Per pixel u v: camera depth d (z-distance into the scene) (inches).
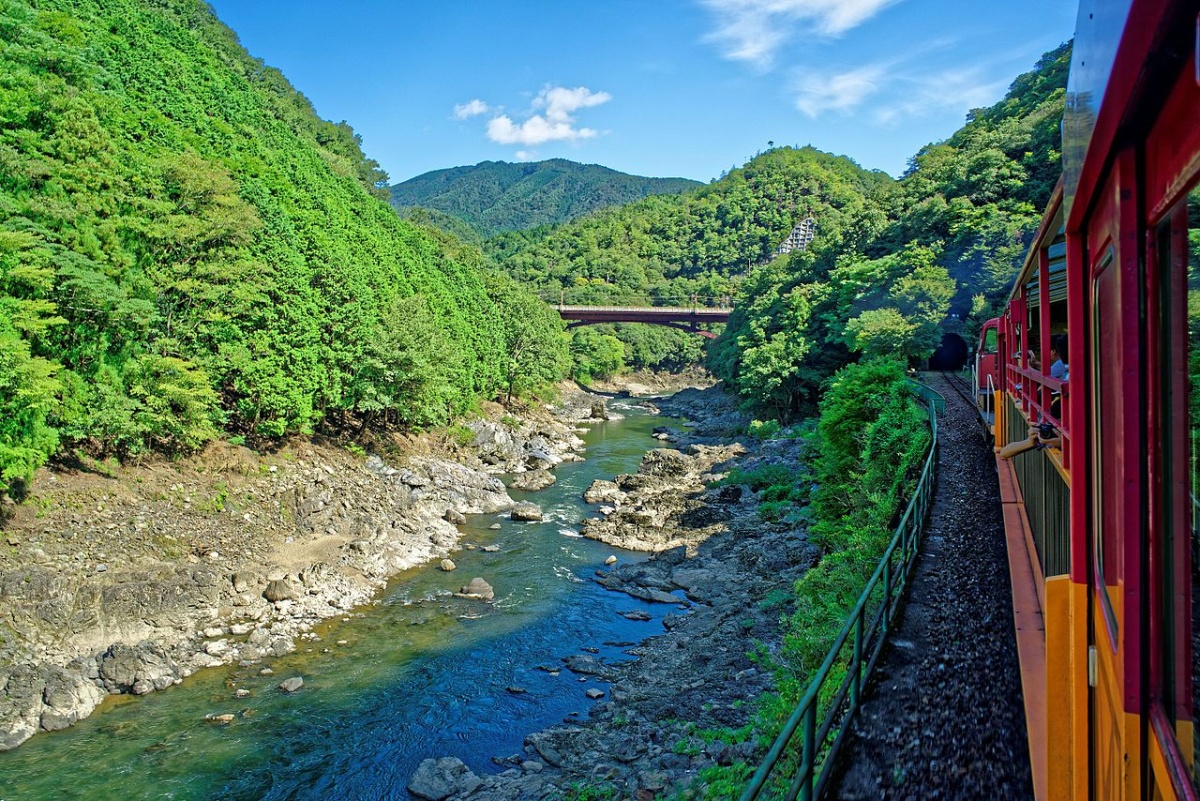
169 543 1232.2
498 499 1903.3
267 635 1085.8
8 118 1328.7
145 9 3378.4
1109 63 109.3
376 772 779.4
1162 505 127.1
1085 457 204.2
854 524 860.6
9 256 1146.7
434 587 1314.0
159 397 1378.0
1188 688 115.8
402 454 2028.8
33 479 1186.6
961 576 575.8
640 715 844.0
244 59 4537.4
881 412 1043.3
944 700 390.9
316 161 3398.1
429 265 3395.7
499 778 749.3
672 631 1123.9
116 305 1293.1
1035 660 370.3
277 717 880.9
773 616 1066.1
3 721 829.2
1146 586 135.6
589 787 680.4
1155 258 125.7
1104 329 166.6
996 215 2471.7
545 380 3558.1
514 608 1225.4
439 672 1000.9
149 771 772.6
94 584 1055.0
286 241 1957.4
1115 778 156.3
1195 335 110.7
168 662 972.6
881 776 332.5
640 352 5344.5
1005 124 3383.4
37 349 1222.3
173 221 1498.5
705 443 2778.1
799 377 2746.1
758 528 1544.0
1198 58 74.3
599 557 1488.7
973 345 2128.4
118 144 1581.0
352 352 1918.1
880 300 2432.3
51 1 2299.5
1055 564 353.1
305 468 1676.9
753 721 713.0
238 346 1590.8
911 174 4800.7
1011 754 337.1
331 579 1275.8
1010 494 686.5
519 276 7504.9
